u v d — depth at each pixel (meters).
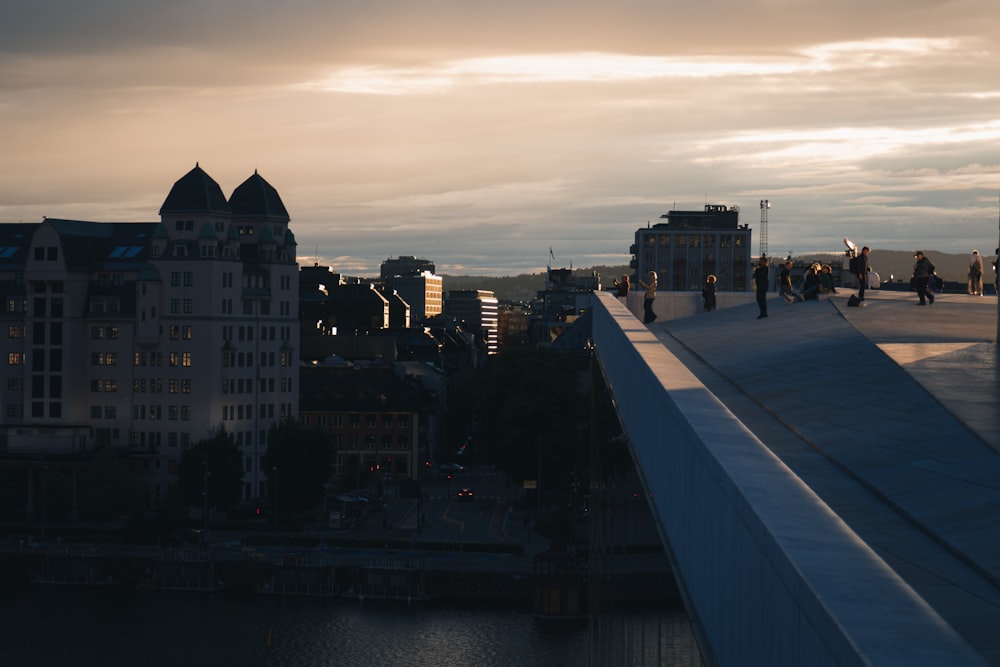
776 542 9.72
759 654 10.44
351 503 185.75
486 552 162.25
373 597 149.25
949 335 34.72
